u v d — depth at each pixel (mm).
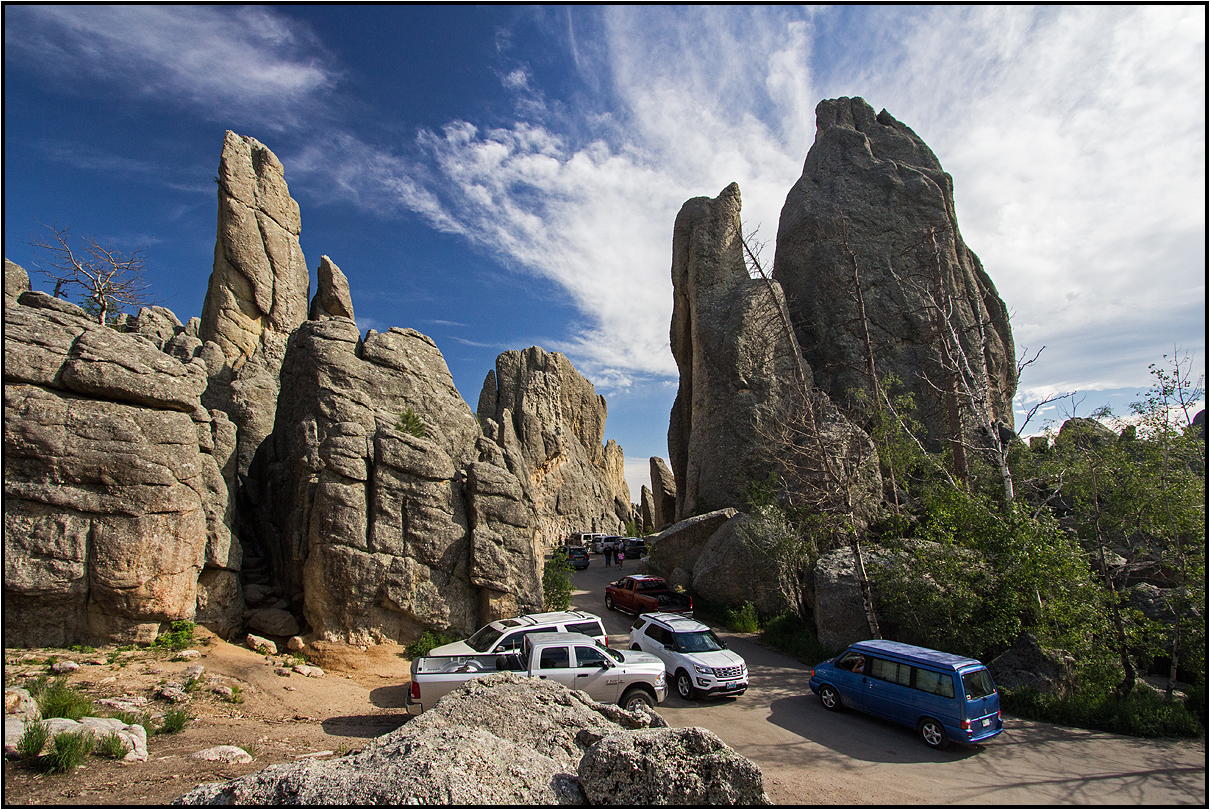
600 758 6277
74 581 13812
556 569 23672
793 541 23688
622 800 6055
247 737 10547
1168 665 17578
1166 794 10359
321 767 6055
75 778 7539
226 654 14789
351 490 17641
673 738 6617
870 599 18625
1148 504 17250
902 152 43750
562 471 72938
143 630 14539
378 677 15359
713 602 25688
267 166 34938
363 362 21781
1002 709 15227
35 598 13602
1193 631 15586
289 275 35062
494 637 14359
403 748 6426
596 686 12445
